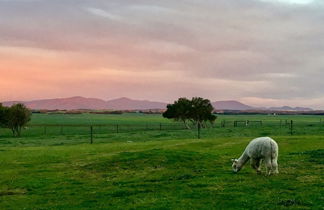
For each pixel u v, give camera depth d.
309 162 28.12
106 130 100.94
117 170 27.84
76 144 55.56
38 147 49.19
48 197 19.94
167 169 27.45
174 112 107.44
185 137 66.56
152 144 47.59
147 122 174.00
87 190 21.34
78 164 30.94
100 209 16.62
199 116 106.81
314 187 19.17
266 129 82.00
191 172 25.88
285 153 34.88
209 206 16.16
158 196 18.53
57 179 25.12
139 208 16.30
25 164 32.16
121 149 42.53
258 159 23.17
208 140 50.50
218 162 30.20
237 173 24.20
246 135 67.25
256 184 20.22
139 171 27.12
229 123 141.25
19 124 85.94
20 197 20.16
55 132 95.81
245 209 15.49
